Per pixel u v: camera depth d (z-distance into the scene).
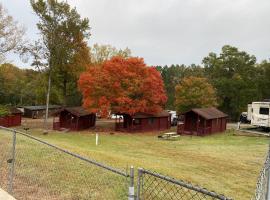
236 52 77.00
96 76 46.81
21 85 89.25
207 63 80.50
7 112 52.66
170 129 55.81
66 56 56.41
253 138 42.97
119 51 76.94
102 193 9.65
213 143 39.56
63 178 11.20
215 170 23.44
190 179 18.39
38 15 53.94
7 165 12.59
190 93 63.50
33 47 54.25
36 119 73.19
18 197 9.09
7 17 53.03
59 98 78.56
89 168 12.82
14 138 9.71
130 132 50.03
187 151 33.56
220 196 4.43
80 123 52.06
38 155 15.15
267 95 77.38
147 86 47.31
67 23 55.47
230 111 75.56
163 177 5.20
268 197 10.42
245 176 21.64
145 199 9.36
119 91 46.69
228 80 72.81
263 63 80.88
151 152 32.47
